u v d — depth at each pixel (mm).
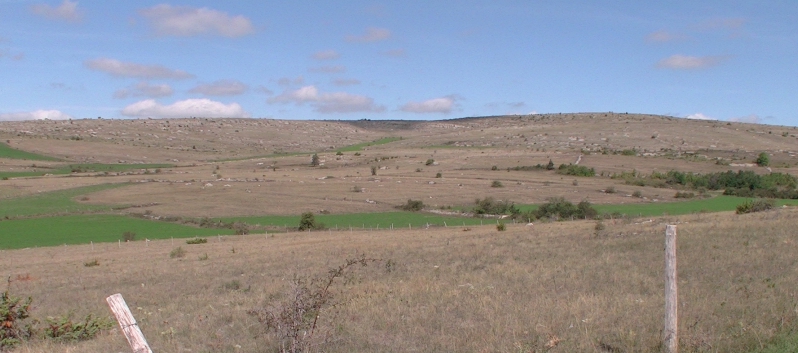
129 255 45500
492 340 11133
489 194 104812
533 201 96938
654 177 124562
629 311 12953
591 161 153250
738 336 10391
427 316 13602
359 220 80062
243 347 11828
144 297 22328
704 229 29391
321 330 11836
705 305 12930
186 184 118312
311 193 107438
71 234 69750
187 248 49156
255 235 62875
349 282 20156
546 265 21844
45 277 33281
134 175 136875
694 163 147625
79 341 14281
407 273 22547
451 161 164625
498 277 19609
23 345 13578
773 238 24266
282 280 23172
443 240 40062
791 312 11641
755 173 120688
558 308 13508
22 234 69625
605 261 22031
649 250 24297
